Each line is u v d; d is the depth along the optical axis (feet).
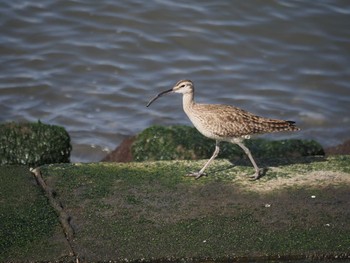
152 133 52.49
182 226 40.75
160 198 43.45
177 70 75.51
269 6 83.05
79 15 81.00
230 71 75.77
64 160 51.57
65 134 51.65
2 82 72.43
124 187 44.57
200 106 46.26
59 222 41.09
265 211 42.22
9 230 40.06
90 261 38.01
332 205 42.75
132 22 80.59
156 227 40.68
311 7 82.99
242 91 73.51
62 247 38.86
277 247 39.11
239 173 46.55
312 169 47.06
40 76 73.51
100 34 79.05
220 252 38.73
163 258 38.32
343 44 79.25
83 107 70.03
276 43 79.25
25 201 42.96
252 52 78.23
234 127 44.83
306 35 79.92
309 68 76.48
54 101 70.69
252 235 40.06
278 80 74.90
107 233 40.14
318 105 71.67
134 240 39.60
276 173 46.52
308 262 38.55
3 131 50.65
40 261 37.83
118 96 71.61
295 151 52.11
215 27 80.43
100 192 43.98
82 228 40.55
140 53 77.15
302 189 44.42
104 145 64.90
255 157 49.93
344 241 39.63
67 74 74.02
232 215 41.81
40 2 82.23
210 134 45.52
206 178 45.78
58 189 44.27
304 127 68.90
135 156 52.16
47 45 77.20
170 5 82.64
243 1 83.15
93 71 74.64
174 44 78.48
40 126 51.31
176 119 69.15
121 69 75.00
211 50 78.18
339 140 67.05
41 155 50.62
